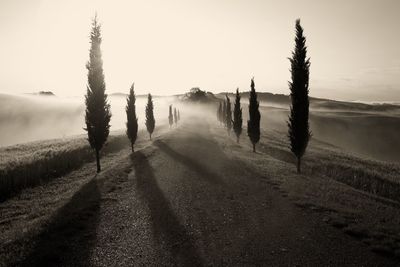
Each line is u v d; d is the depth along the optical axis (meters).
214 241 8.04
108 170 17.89
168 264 6.71
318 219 9.80
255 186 14.53
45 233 8.12
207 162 21.30
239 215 10.24
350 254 7.25
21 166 17.12
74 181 16.45
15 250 7.09
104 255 7.11
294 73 19.48
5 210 11.59
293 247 7.65
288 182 15.01
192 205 11.39
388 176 21.28
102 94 19.36
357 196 13.05
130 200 11.95
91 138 19.17
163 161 21.55
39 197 13.38
